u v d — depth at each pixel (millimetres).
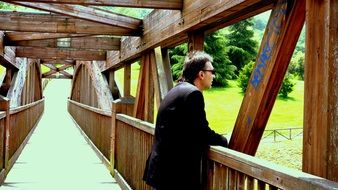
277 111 27250
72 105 21625
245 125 3223
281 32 2877
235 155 2576
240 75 31844
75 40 9266
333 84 2318
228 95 30766
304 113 2477
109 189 6488
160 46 6512
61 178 7246
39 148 11023
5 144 7117
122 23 6840
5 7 15867
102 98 11859
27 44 8938
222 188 2822
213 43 31344
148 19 6633
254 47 34875
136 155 5602
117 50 9438
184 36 5469
